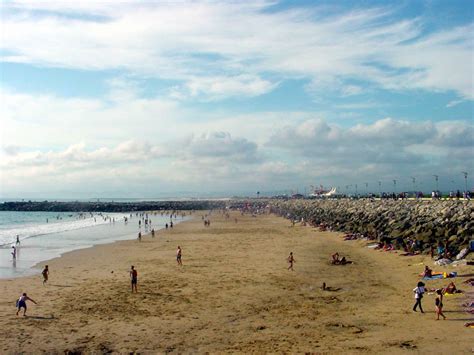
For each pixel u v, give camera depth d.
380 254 42.88
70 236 72.00
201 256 45.44
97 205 198.88
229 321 22.16
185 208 196.50
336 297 26.81
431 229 47.34
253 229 80.94
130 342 19.16
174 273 35.53
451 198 75.25
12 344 18.88
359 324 21.14
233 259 43.03
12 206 196.00
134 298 26.97
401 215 63.34
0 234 76.31
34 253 49.38
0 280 32.84
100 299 26.72
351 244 53.38
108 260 43.22
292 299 26.52
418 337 18.59
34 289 29.62
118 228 90.88
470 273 29.44
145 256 46.00
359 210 83.81
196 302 25.94
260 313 23.55
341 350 17.58
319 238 62.16
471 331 18.89
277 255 45.44
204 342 19.11
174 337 19.78
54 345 18.80
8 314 23.42
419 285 22.81
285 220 108.75
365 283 30.56
